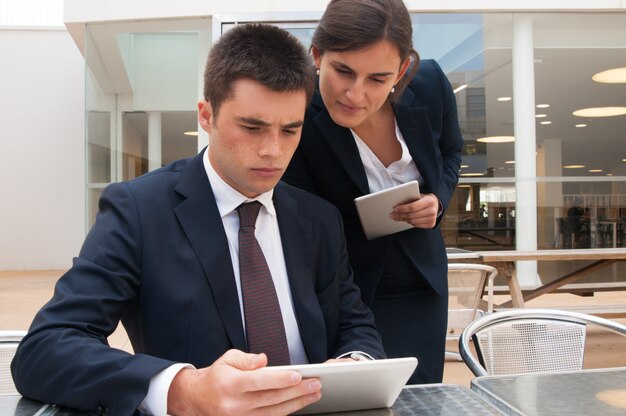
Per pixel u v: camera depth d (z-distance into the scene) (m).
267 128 0.99
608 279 5.66
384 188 1.58
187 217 1.06
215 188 1.10
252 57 0.97
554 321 1.67
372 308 1.62
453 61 5.55
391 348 1.61
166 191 1.08
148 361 0.83
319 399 0.83
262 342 1.04
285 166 1.04
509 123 5.63
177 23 5.57
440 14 5.54
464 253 4.06
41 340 0.87
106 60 5.62
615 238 5.76
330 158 1.52
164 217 1.05
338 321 1.24
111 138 5.65
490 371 1.61
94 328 0.92
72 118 9.86
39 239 9.85
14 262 9.82
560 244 5.68
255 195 1.11
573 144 5.87
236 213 1.12
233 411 0.75
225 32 1.05
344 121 1.34
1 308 5.65
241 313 1.06
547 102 5.86
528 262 5.64
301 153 1.56
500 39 5.62
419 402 0.92
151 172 1.14
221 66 0.99
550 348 1.65
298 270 1.17
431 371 1.65
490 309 3.45
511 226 5.64
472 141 5.60
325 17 1.26
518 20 5.61
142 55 5.62
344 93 1.28
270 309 1.07
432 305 1.65
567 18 5.70
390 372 0.81
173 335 1.00
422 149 1.56
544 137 5.84
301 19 5.20
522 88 5.63
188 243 1.04
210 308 1.01
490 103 5.62
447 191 1.63
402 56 1.26
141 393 0.80
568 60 5.79
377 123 1.53
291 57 0.99
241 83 0.97
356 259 1.59
